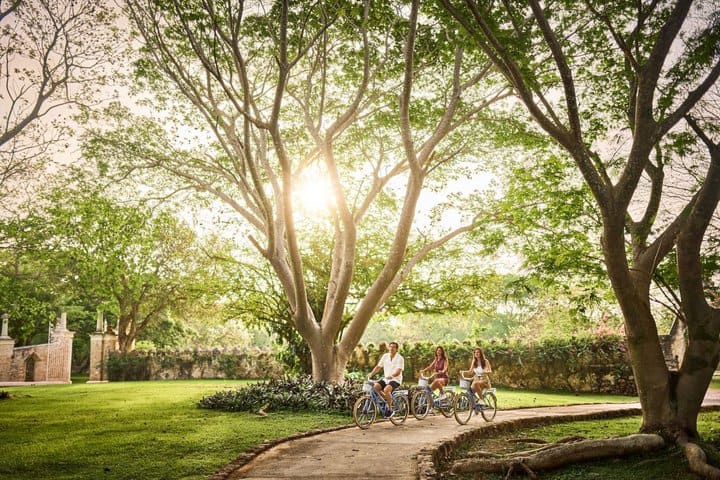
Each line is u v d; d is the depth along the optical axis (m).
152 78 17.91
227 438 10.68
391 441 10.81
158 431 11.55
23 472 8.16
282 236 18.47
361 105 18.92
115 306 23.97
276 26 14.15
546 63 13.84
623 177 9.57
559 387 25.69
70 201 18.83
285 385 17.05
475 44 9.98
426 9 12.21
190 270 26.22
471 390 14.05
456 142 19.77
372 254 22.44
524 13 10.45
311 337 18.23
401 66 16.16
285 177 14.40
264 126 12.81
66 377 33.31
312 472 8.17
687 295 9.79
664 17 10.42
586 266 11.73
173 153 19.17
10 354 32.56
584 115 12.42
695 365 9.70
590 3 10.29
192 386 25.03
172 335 43.56
